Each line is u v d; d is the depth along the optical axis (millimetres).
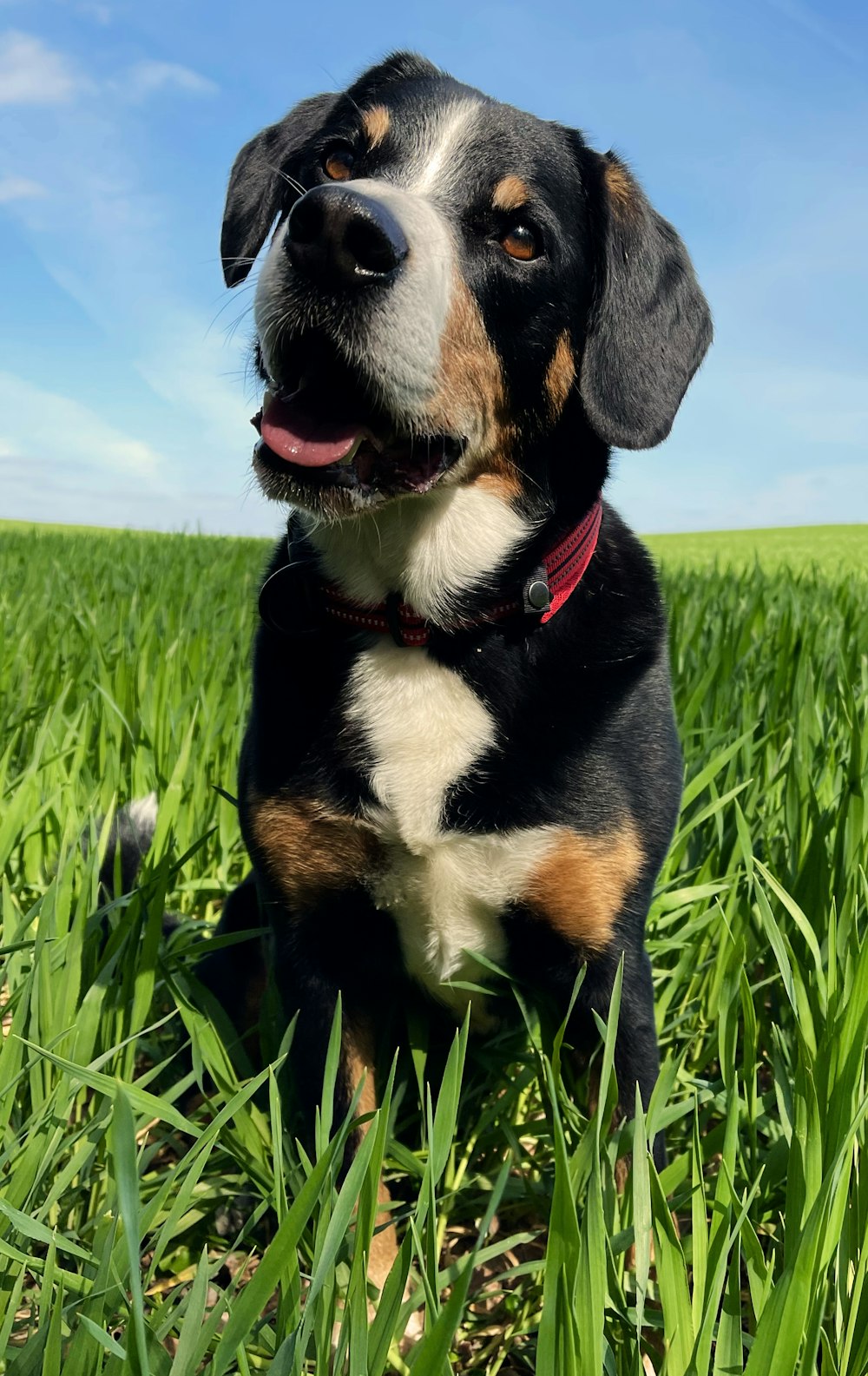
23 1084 438
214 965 606
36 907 474
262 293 469
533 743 490
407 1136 533
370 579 505
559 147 560
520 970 521
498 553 503
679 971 546
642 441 551
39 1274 354
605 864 491
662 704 521
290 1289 302
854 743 585
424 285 461
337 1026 372
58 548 3137
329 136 572
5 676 917
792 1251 319
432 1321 306
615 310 554
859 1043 349
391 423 482
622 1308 323
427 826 492
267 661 524
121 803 724
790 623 1107
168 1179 345
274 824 509
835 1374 310
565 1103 434
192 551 3084
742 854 570
